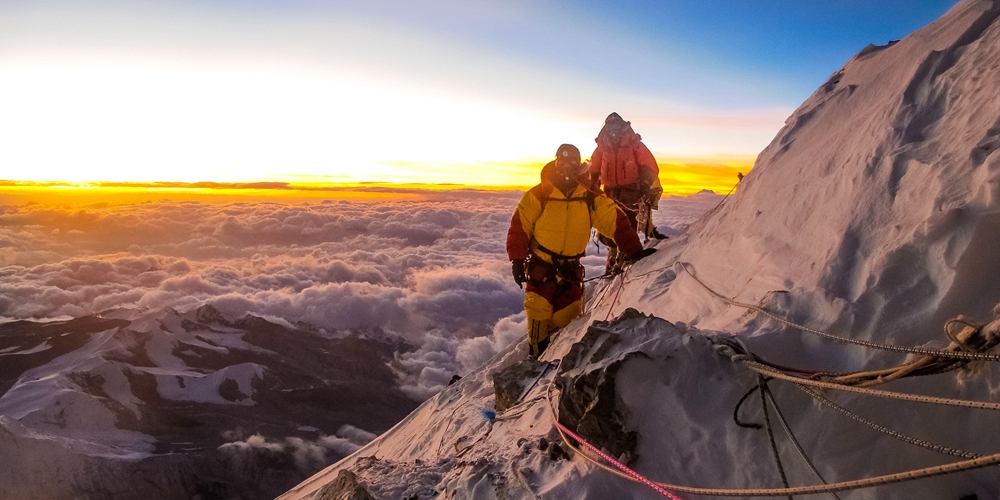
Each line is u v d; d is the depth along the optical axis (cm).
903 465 180
